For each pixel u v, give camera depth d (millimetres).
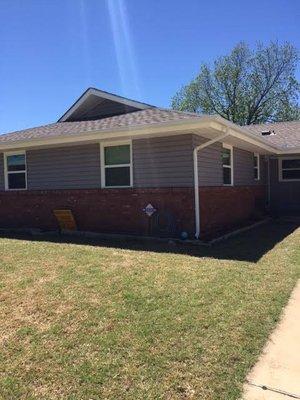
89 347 3988
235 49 40094
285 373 3566
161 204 10188
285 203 17188
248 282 6035
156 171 10531
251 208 15070
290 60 39781
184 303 5035
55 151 12305
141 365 3660
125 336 4180
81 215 11477
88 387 3361
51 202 12062
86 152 11711
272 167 17391
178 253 8094
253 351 3918
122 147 11078
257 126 21547
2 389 3363
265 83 40250
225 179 12672
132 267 6656
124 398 3213
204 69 41219
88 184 11711
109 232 10961
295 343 4113
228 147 12898
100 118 13203
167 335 4195
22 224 12727
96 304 4988
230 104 41000
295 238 10469
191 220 9812
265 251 8523
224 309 4887
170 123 9297
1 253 7891
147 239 9953
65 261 7074
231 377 3480
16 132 14758
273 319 4680
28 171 12906
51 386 3395
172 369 3592
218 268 6766
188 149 10078
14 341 4133
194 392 3273
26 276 6148
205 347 3961
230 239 10234
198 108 41688
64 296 5246
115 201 10867
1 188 13625
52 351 3930
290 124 20859
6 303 5066
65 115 14711
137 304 4988
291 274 6625
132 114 12344
